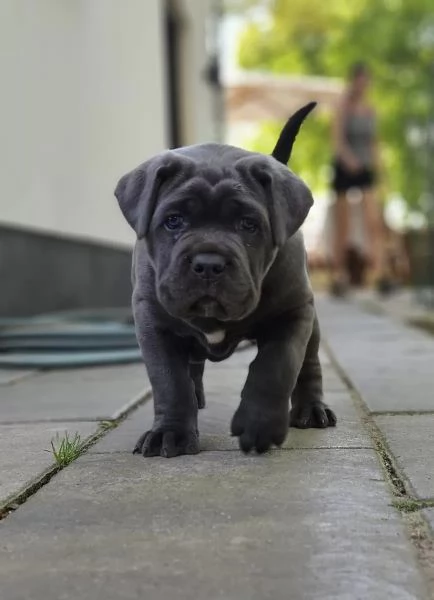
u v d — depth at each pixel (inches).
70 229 105.1
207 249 32.1
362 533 24.5
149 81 148.4
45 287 98.1
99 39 117.6
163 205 34.1
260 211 33.8
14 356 69.0
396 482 30.5
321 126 315.3
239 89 245.0
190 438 35.0
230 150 36.4
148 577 21.7
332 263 164.4
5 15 86.0
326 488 29.1
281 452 34.5
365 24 304.5
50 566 22.7
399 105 299.6
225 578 21.5
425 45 302.0
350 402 46.5
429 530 25.0
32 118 93.0
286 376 34.4
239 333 36.4
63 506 27.9
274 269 35.2
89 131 112.8
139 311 36.6
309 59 318.7
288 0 310.0
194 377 44.3
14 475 32.2
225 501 27.9
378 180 158.6
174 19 175.5
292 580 21.3
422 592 20.6
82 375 61.0
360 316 117.6
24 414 45.3
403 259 206.8
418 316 115.8
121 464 33.3
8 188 86.3
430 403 45.9
